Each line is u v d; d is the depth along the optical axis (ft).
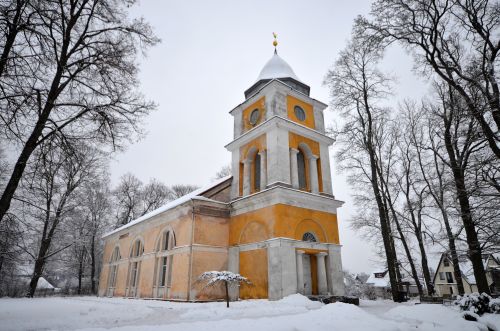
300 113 79.71
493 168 48.32
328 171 77.77
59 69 42.68
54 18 42.09
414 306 45.19
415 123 86.28
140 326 30.42
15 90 38.96
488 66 47.47
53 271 173.17
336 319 32.48
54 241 126.62
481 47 49.47
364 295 127.85
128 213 162.81
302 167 76.64
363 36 55.72
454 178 57.31
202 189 85.97
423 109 84.69
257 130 74.13
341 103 82.99
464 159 57.57
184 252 69.26
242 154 80.02
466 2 47.93
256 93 78.79
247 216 70.33
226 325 30.17
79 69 44.27
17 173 39.22
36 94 40.06
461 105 59.41
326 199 71.51
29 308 57.26
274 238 61.21
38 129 40.47
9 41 39.09
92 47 45.27
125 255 100.99
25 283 129.29
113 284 105.50
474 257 53.16
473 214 52.85
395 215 85.30
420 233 81.56
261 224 66.18
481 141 54.19
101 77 46.52
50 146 42.96
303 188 74.64
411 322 37.09
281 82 75.61
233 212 74.90
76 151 46.47
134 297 86.89
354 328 29.63
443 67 51.19
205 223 71.56
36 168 45.06
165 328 29.07
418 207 79.92
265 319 33.45
